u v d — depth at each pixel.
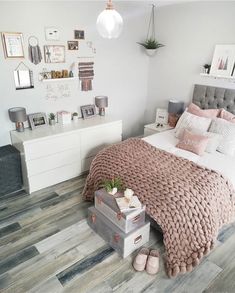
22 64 2.97
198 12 3.45
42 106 3.30
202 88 3.60
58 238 2.29
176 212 1.97
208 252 1.96
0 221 2.50
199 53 3.59
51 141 2.95
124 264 2.02
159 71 4.23
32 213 2.63
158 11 3.94
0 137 3.05
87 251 2.14
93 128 3.32
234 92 3.25
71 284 1.84
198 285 1.84
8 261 2.03
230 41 3.22
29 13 2.86
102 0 3.31
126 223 2.00
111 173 2.45
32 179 2.93
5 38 2.76
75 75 3.48
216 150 2.96
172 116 3.93
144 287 1.82
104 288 1.81
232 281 1.88
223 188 2.21
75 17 3.24
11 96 3.00
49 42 3.11
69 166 3.24
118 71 3.99
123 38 3.86
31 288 1.81
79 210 2.69
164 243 2.03
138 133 4.75
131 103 4.40
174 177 2.23
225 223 2.25
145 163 2.49
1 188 2.86
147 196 2.13
